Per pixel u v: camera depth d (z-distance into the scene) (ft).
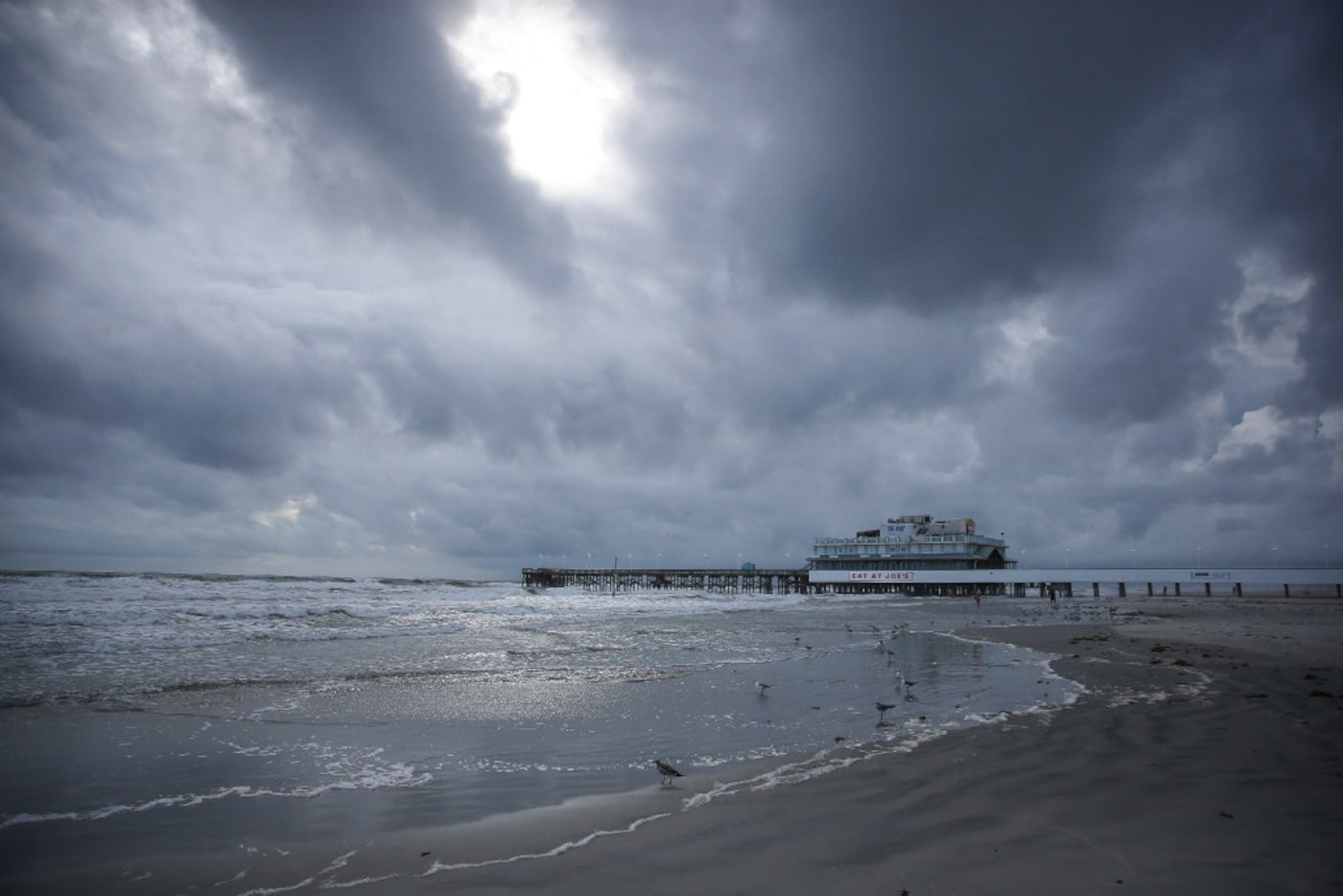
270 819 22.99
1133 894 14.99
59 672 53.06
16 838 21.24
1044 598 278.87
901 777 25.11
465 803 24.40
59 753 31.45
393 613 128.36
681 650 72.84
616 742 33.42
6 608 105.09
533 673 55.77
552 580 368.27
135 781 27.53
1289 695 40.04
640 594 300.81
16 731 35.24
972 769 25.72
